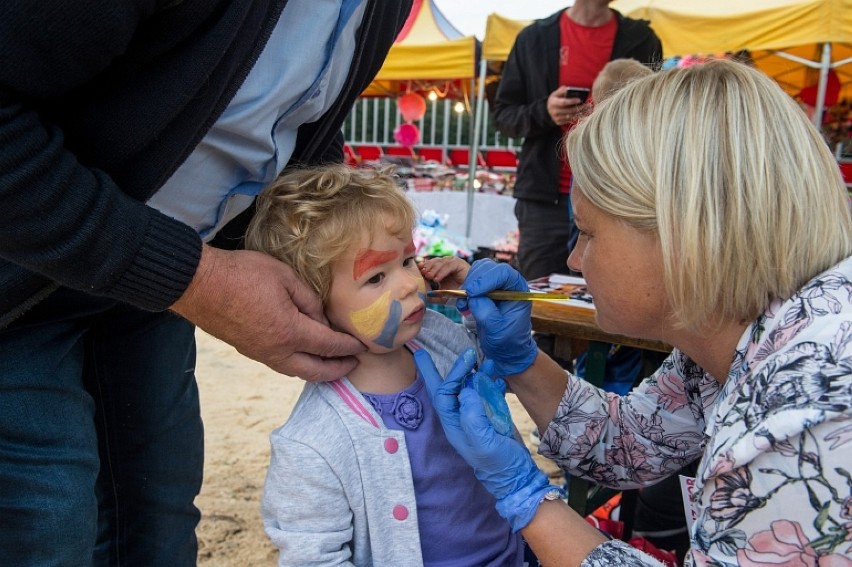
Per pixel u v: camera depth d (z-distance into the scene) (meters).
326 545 1.04
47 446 0.99
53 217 0.76
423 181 7.36
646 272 0.90
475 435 0.99
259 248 1.13
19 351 0.99
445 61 6.32
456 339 1.30
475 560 1.15
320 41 1.00
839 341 0.75
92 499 1.06
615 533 1.88
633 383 2.18
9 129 0.72
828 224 0.82
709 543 0.81
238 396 3.38
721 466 0.77
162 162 0.89
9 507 0.94
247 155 1.03
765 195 0.79
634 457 1.28
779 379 0.76
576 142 0.94
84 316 1.11
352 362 1.13
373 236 1.08
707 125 0.81
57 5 0.69
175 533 1.39
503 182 7.55
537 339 2.83
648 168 0.85
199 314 0.93
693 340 0.95
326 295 1.11
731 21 4.79
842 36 4.45
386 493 1.08
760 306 0.85
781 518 0.74
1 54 0.69
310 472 1.04
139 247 0.84
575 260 1.09
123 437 1.27
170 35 0.81
